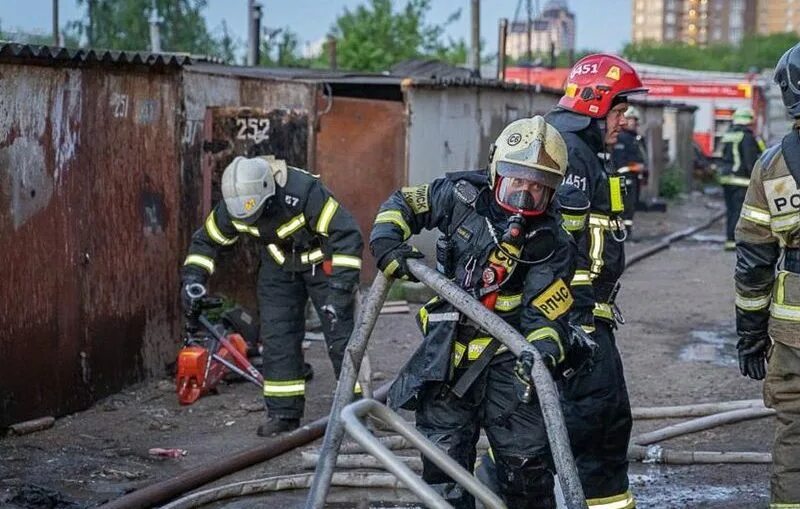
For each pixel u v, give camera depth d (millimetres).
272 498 5719
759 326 4449
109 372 7730
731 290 13312
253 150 9172
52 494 5641
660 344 9992
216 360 7762
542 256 4020
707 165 33719
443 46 29969
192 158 8938
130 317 7965
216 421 7211
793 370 4234
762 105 36219
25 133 6832
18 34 14719
